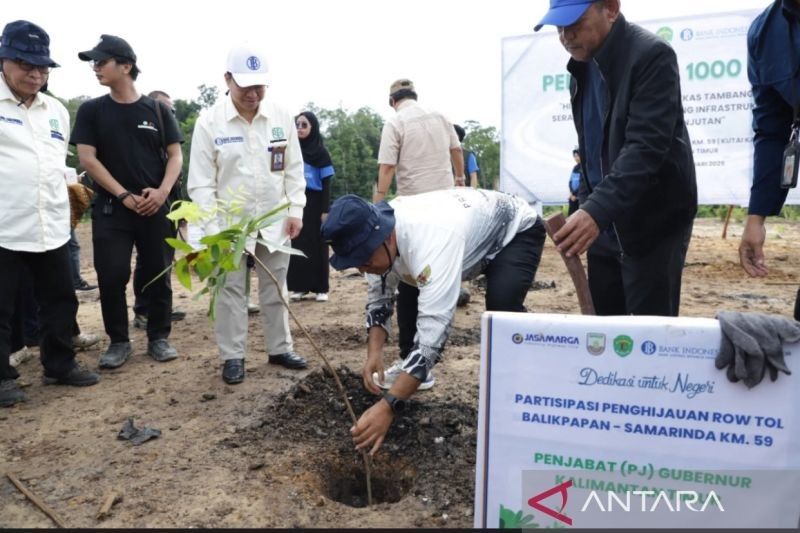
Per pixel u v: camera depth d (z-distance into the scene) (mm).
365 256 2551
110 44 4312
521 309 3107
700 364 1822
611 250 3133
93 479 3004
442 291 2557
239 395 4031
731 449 1812
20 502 2828
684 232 2811
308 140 6566
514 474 1999
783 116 2744
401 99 5559
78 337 5242
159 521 2613
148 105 4559
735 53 8242
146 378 4430
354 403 3809
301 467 3100
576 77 2953
